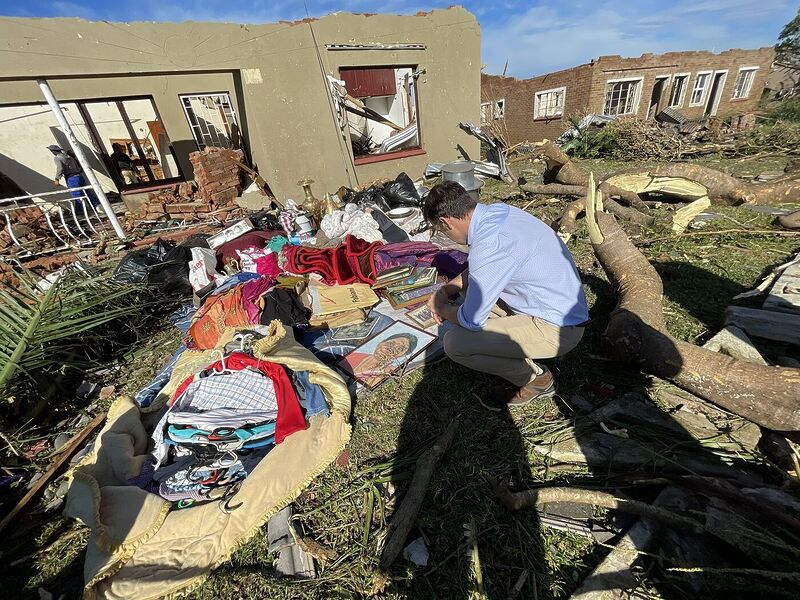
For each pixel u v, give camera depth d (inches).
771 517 54.2
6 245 218.8
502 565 58.3
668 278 128.6
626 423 77.2
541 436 77.3
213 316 116.7
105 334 126.2
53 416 100.1
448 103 307.4
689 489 61.6
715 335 93.2
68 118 352.8
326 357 106.3
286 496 69.4
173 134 319.0
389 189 213.6
